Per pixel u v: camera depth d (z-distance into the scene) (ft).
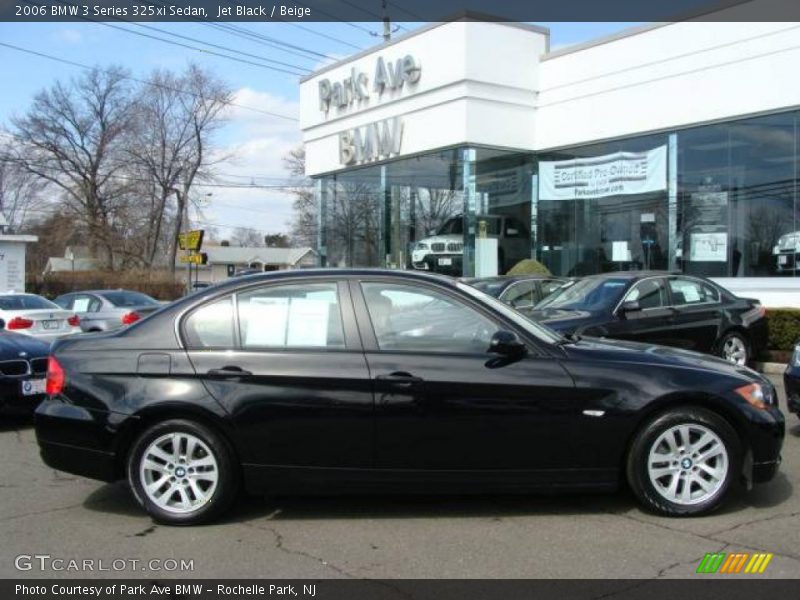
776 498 17.57
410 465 16.01
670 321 32.89
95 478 16.47
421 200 62.95
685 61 51.47
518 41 60.13
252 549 14.85
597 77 57.00
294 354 16.26
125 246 182.39
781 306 46.78
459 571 13.66
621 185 56.08
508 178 60.54
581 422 15.94
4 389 25.91
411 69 61.93
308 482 16.11
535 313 32.50
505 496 17.95
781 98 46.57
